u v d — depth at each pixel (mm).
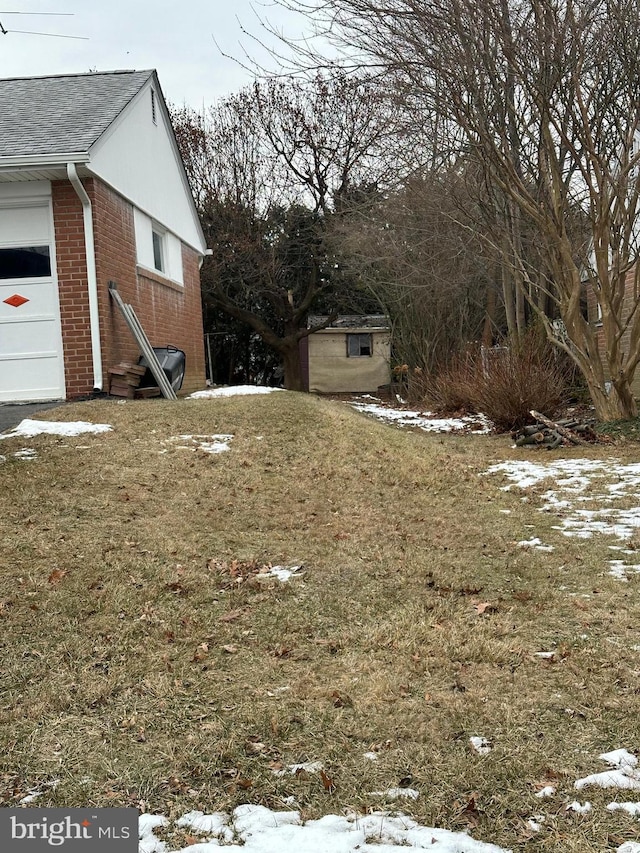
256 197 25031
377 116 16922
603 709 2861
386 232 18219
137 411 9000
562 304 10930
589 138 9383
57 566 4484
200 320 16344
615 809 2248
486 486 7172
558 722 2775
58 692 3059
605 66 9328
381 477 7199
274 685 3125
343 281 24531
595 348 10977
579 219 11719
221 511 5859
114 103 10828
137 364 10984
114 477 6461
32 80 12625
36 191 9594
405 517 5941
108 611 3887
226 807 2328
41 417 8367
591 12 8766
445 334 19078
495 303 18797
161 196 13133
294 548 5047
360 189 21797
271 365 30969
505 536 5414
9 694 3057
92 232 9641
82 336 9766
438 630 3646
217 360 30391
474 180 11625
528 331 14250
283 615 3893
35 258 9758
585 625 3695
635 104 9211
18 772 2533
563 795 2326
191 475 6734
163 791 2416
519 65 9125
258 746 2654
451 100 9336
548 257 11523
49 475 6355
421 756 2566
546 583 4352
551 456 9148
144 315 11875
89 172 9414
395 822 2221
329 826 2209
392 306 20625
